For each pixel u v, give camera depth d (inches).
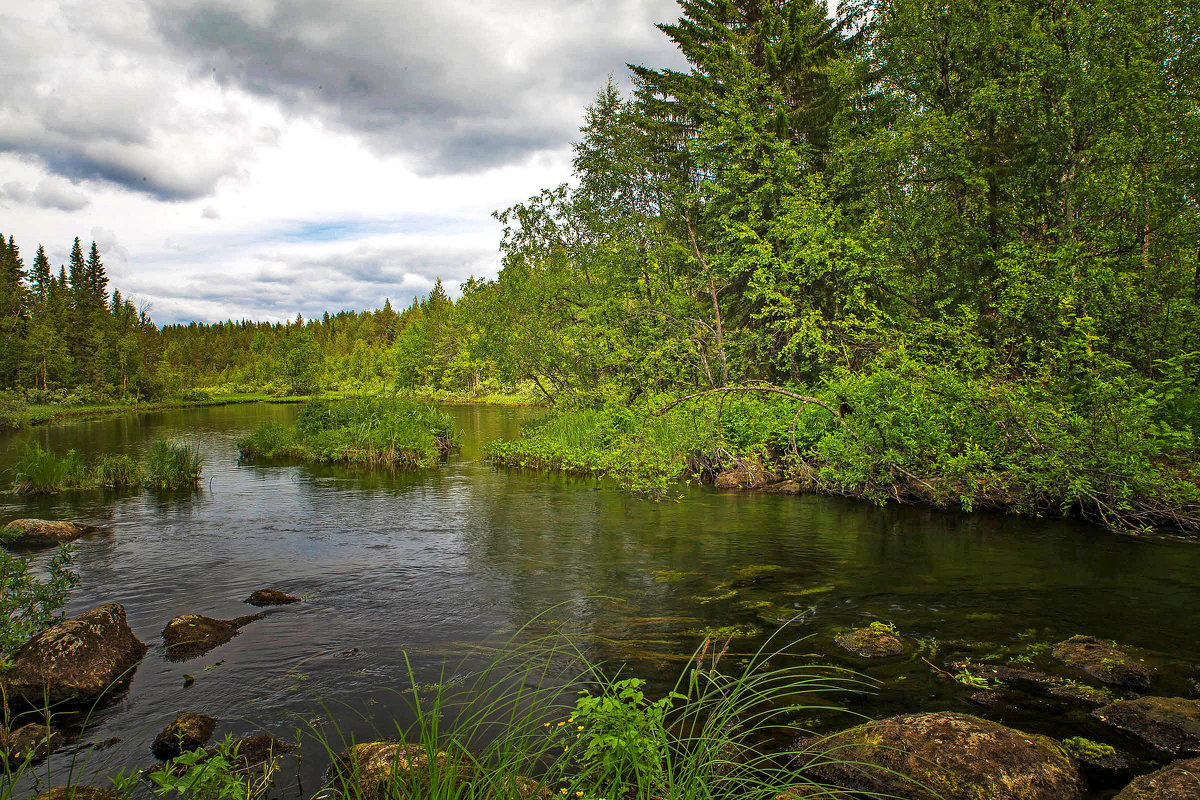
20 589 240.1
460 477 693.3
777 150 721.6
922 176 689.6
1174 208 595.8
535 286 933.2
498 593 305.9
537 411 1879.9
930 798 149.4
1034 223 651.5
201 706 199.5
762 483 602.5
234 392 3449.8
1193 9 581.3
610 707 134.2
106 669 212.1
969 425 498.0
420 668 224.5
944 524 443.8
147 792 154.4
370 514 493.4
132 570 345.7
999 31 639.1
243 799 140.2
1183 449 476.1
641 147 955.3
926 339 591.5
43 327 2258.9
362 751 162.1
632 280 895.1
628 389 787.4
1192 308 542.3
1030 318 562.3
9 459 842.8
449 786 124.8
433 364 3144.7
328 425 927.7
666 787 133.3
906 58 718.5
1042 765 154.9
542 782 136.0
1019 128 631.8
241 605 290.8
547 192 928.3
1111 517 444.1
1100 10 581.0
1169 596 290.0
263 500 554.6
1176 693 200.1
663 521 462.0
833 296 695.1
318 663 229.1
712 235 865.5
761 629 257.6
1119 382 435.5
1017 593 296.7
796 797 133.6
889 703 196.1
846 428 527.5
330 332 5497.1
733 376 773.3
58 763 169.3
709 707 194.2
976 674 215.2
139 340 2704.2
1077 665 218.5
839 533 420.2
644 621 267.7
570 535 422.0
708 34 951.6
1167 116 567.2
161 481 616.4
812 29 855.7
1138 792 142.7
